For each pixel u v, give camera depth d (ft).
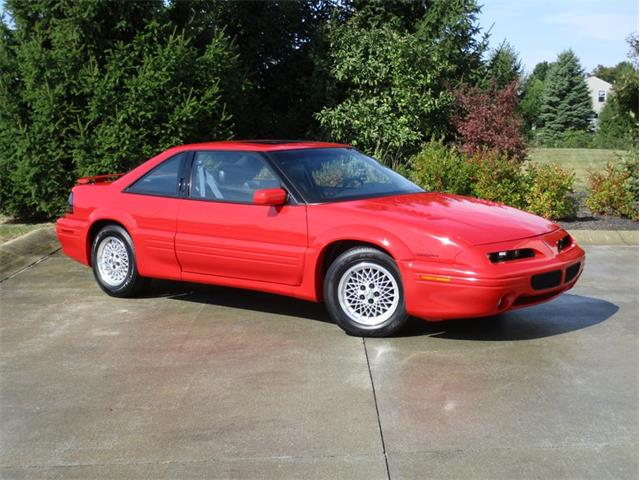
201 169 20.92
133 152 36.35
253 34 54.39
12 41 39.83
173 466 11.34
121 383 15.16
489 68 56.54
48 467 11.43
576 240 32.40
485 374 15.12
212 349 17.31
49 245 31.63
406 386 14.51
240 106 43.06
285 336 18.22
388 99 50.42
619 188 36.83
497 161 36.83
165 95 37.14
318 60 51.16
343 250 18.57
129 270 22.25
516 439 11.98
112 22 38.60
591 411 13.10
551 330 18.33
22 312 21.24
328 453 11.62
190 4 41.50
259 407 13.62
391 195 19.74
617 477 10.66
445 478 10.71
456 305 16.47
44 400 14.33
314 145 21.29
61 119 36.42
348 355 16.57
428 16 53.36
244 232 19.43
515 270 16.40
